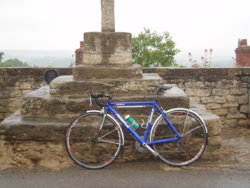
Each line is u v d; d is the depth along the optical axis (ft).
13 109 24.00
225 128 23.49
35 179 13.00
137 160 14.76
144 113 15.34
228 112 23.68
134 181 12.76
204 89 23.48
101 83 15.78
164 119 14.17
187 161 14.24
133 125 14.05
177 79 23.38
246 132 22.21
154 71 23.34
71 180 12.91
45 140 14.49
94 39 16.20
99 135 14.40
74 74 16.28
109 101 14.05
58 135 14.46
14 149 14.58
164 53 37.29
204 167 14.15
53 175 13.42
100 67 16.12
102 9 16.70
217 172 13.60
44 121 14.84
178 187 12.18
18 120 14.99
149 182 12.64
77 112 15.42
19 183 12.63
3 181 12.81
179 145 14.43
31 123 14.53
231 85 23.45
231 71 23.30
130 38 16.58
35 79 23.91
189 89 23.47
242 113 23.66
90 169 14.01
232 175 13.29
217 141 14.82
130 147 14.67
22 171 13.83
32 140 14.51
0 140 14.49
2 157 14.55
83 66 16.24
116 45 16.20
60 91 15.76
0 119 24.07
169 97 15.42
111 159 14.05
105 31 16.65
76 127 14.38
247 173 13.51
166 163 14.14
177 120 14.83
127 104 14.16
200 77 23.39
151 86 15.08
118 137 14.46
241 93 23.53
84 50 16.55
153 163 14.61
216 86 23.45
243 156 16.24
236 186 12.24
